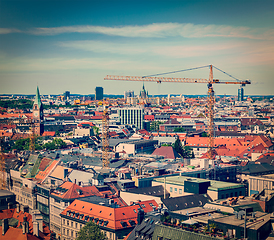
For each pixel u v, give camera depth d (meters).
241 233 128.75
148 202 194.12
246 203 169.38
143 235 145.62
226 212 159.50
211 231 132.50
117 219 176.00
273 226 134.88
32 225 174.75
